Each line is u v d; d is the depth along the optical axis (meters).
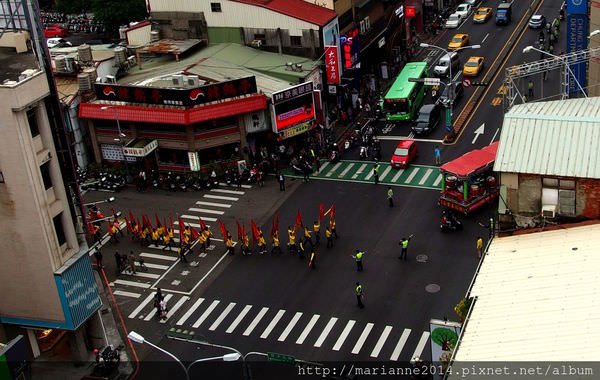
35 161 49.00
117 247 69.06
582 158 41.97
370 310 56.62
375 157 79.12
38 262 51.09
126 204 76.06
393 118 86.19
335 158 79.44
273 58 85.81
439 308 55.81
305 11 85.69
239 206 73.62
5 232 50.78
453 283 58.47
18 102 46.91
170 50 85.69
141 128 78.94
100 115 78.38
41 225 49.91
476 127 83.44
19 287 52.41
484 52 103.06
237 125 77.81
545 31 106.12
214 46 89.00
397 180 74.94
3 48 56.69
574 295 35.66
